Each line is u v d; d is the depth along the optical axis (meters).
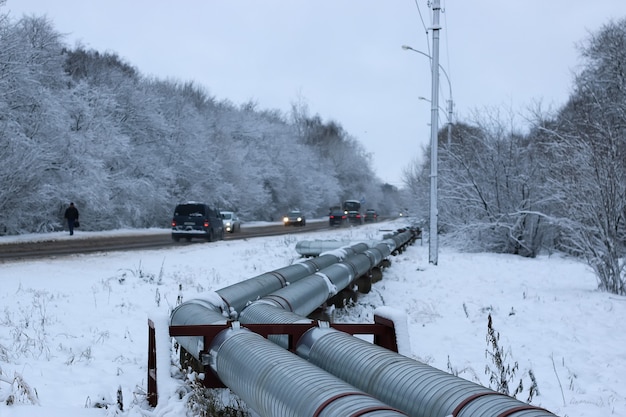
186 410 4.91
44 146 34.53
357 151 111.25
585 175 15.72
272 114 95.38
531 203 26.41
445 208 31.23
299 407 3.69
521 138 28.44
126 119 48.50
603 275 15.17
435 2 21.88
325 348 5.21
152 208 47.78
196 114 57.75
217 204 57.75
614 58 32.94
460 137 30.03
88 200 37.09
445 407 3.71
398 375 4.30
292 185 80.31
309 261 12.48
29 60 34.66
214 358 5.32
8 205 31.80
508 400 3.57
